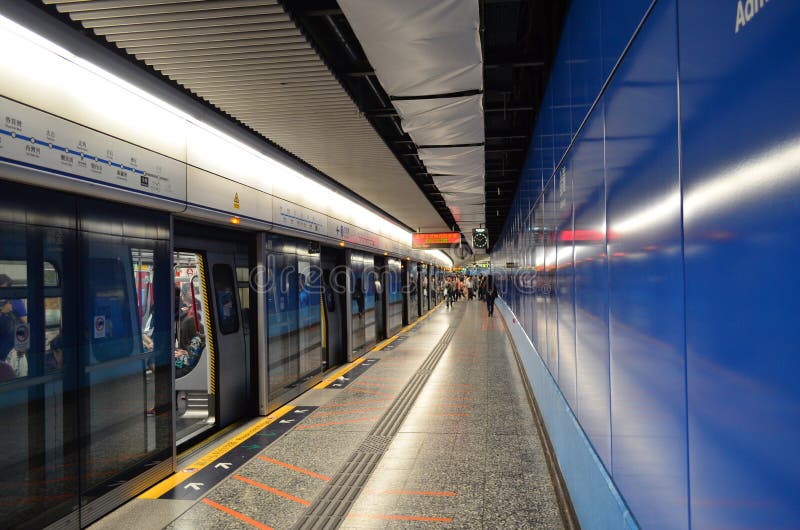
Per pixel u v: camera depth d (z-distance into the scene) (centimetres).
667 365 150
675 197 140
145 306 419
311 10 333
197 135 488
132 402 401
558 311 412
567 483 363
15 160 294
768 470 95
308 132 565
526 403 669
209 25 326
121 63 362
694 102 126
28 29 294
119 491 384
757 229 96
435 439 531
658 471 162
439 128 534
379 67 382
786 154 85
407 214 1341
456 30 326
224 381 602
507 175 1036
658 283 157
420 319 2119
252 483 427
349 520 357
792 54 82
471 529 337
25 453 313
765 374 94
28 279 318
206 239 586
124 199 387
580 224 300
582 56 283
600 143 240
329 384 842
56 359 335
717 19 112
